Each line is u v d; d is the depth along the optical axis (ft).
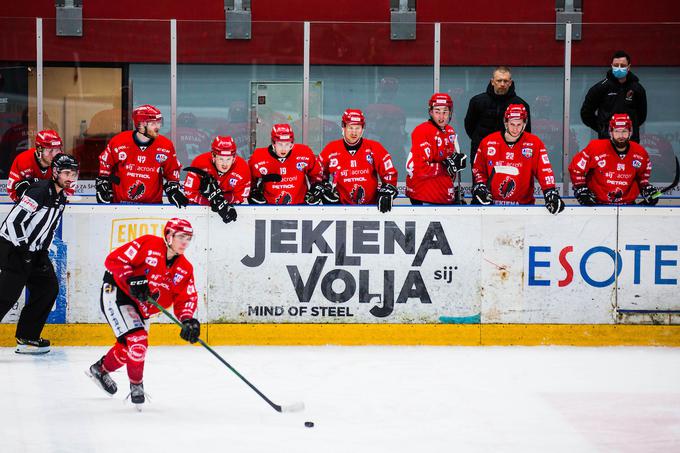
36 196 49.19
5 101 63.00
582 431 35.83
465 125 60.03
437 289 54.29
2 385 43.19
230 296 53.67
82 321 53.36
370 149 55.26
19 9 68.44
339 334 54.08
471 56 63.62
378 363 48.80
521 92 63.82
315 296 53.98
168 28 63.31
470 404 40.04
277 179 54.54
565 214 54.44
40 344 51.29
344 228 53.93
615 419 37.68
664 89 63.77
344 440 34.24
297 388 42.91
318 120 63.98
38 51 62.95
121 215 53.36
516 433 35.45
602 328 54.65
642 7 69.77
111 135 63.57
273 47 63.62
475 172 56.34
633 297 54.80
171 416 37.65
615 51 63.46
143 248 38.06
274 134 54.29
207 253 53.62
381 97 63.77
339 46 63.67
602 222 54.54
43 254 50.72
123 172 54.54
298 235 53.78
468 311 54.34
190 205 53.36
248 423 36.58
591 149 56.34
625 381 44.93
